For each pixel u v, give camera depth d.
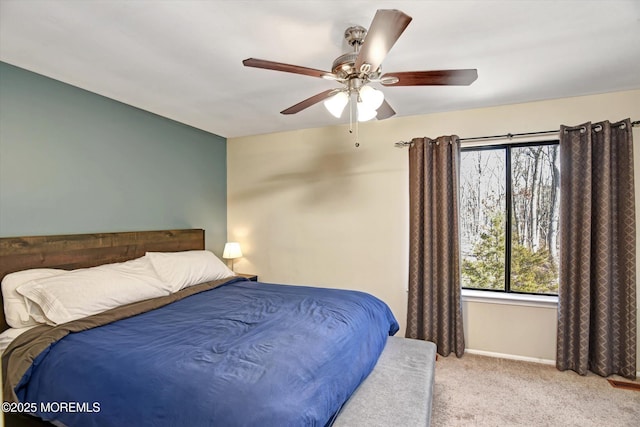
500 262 2.99
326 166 3.50
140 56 1.95
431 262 2.95
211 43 1.81
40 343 1.54
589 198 2.45
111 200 2.66
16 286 1.92
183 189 3.40
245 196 3.95
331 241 3.48
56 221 2.29
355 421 1.40
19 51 1.89
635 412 2.02
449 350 2.87
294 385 1.21
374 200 3.29
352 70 1.59
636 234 2.44
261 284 2.94
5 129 2.03
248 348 1.45
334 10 1.51
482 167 3.04
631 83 2.36
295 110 2.04
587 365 2.47
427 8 1.50
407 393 1.62
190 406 1.12
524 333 2.79
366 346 1.80
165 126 3.19
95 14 1.54
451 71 1.51
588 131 2.45
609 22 1.61
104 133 2.61
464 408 2.07
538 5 1.48
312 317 1.90
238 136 3.95
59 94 2.31
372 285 3.30
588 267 2.45
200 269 2.85
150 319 1.90
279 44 1.82
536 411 2.04
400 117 3.18
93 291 1.98
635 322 2.37
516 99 2.70
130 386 1.24
